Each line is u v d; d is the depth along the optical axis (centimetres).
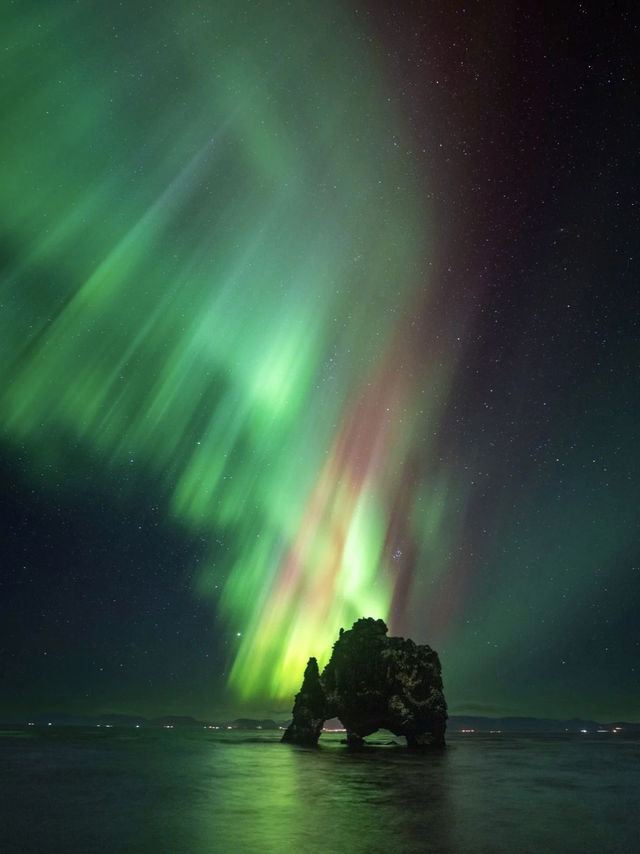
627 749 6800
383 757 4988
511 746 7231
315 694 6166
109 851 1808
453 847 1878
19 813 2462
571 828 2195
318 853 1783
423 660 5962
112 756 5053
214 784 3334
